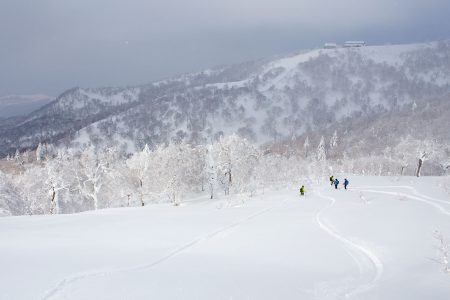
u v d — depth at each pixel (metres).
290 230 20.48
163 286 10.58
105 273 12.06
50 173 52.31
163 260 14.38
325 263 13.91
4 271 12.04
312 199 36.19
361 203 28.92
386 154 101.88
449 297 9.85
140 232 21.42
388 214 22.58
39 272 11.94
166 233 20.77
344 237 17.95
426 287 10.72
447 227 17.78
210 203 44.91
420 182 44.78
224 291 10.17
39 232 22.22
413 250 14.54
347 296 9.98
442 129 146.62
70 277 11.39
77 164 61.75
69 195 59.72
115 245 17.42
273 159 84.94
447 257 13.24
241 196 46.66
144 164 57.22
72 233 21.61
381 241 16.19
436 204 26.00
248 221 24.66
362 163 100.00
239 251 16.05
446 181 38.69
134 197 58.31
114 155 76.94
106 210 38.97
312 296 9.98
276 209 30.67
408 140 85.62
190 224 24.08
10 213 47.81
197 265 13.48
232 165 67.06
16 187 55.06
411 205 25.89
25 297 9.62
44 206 56.34
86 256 14.71
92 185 59.94
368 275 12.34
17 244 17.84
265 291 10.27
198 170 68.44
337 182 44.25
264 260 14.39
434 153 70.00
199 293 9.96
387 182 47.81
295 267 13.28
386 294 10.12
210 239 18.89
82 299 9.48
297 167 89.50
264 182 63.72
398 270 12.59
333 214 24.52
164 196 57.00
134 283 10.87
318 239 17.95
